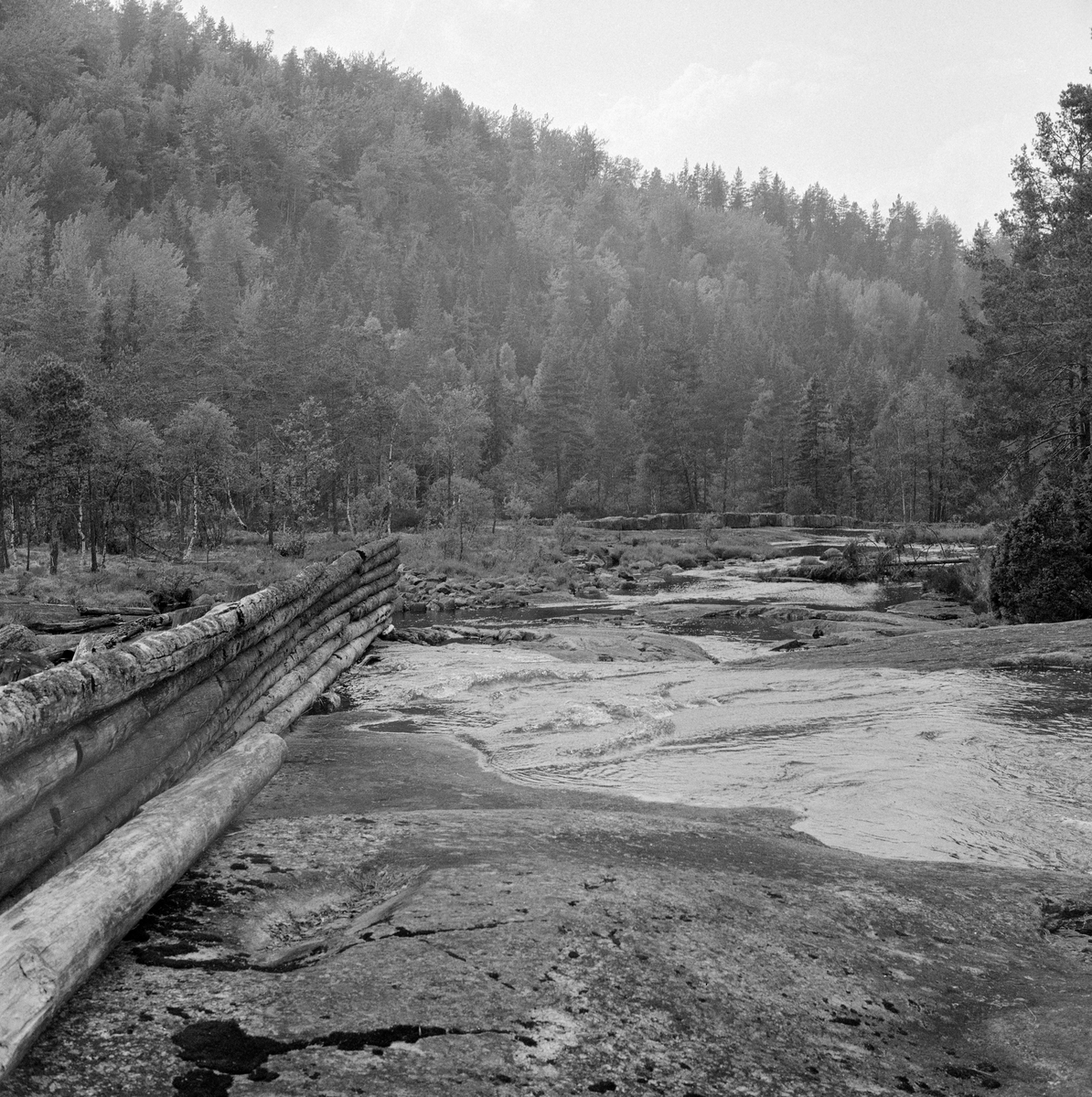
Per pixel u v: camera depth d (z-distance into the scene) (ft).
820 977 8.59
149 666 12.32
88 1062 6.48
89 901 8.09
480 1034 7.00
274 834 12.41
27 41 603.67
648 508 344.28
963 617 67.00
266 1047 6.73
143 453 152.97
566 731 24.21
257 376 247.91
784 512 326.85
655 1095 6.48
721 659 44.29
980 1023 8.08
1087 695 26.61
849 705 26.76
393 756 20.68
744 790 18.33
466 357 503.61
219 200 617.62
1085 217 94.27
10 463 137.80
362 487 246.68
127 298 317.63
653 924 9.29
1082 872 13.67
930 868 12.81
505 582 112.98
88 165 548.72
